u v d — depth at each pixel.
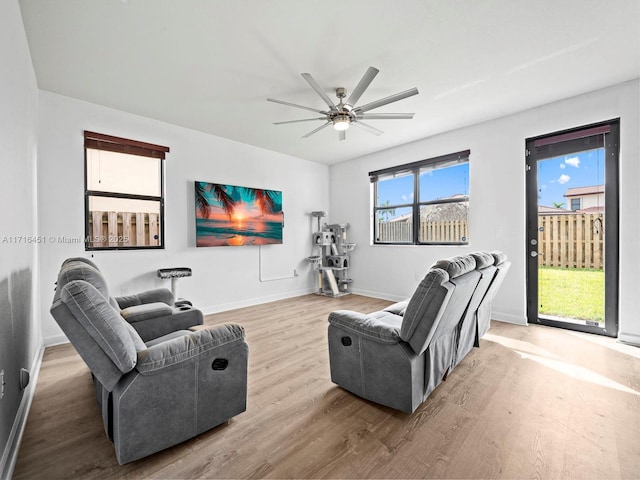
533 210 3.51
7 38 1.54
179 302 2.88
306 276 5.57
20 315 1.78
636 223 2.84
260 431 1.64
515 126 3.56
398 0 1.85
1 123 1.41
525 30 2.13
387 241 5.15
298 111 3.44
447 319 1.90
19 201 1.80
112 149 3.34
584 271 3.19
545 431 1.62
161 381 1.42
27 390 1.88
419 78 2.77
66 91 2.95
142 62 2.47
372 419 1.74
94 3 1.83
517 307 3.57
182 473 1.35
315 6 1.89
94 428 1.67
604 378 2.20
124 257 3.44
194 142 4.02
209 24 2.04
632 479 1.29
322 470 1.36
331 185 5.93
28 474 1.34
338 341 2.05
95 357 1.29
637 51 2.38
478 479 1.30
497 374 2.28
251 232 4.60
